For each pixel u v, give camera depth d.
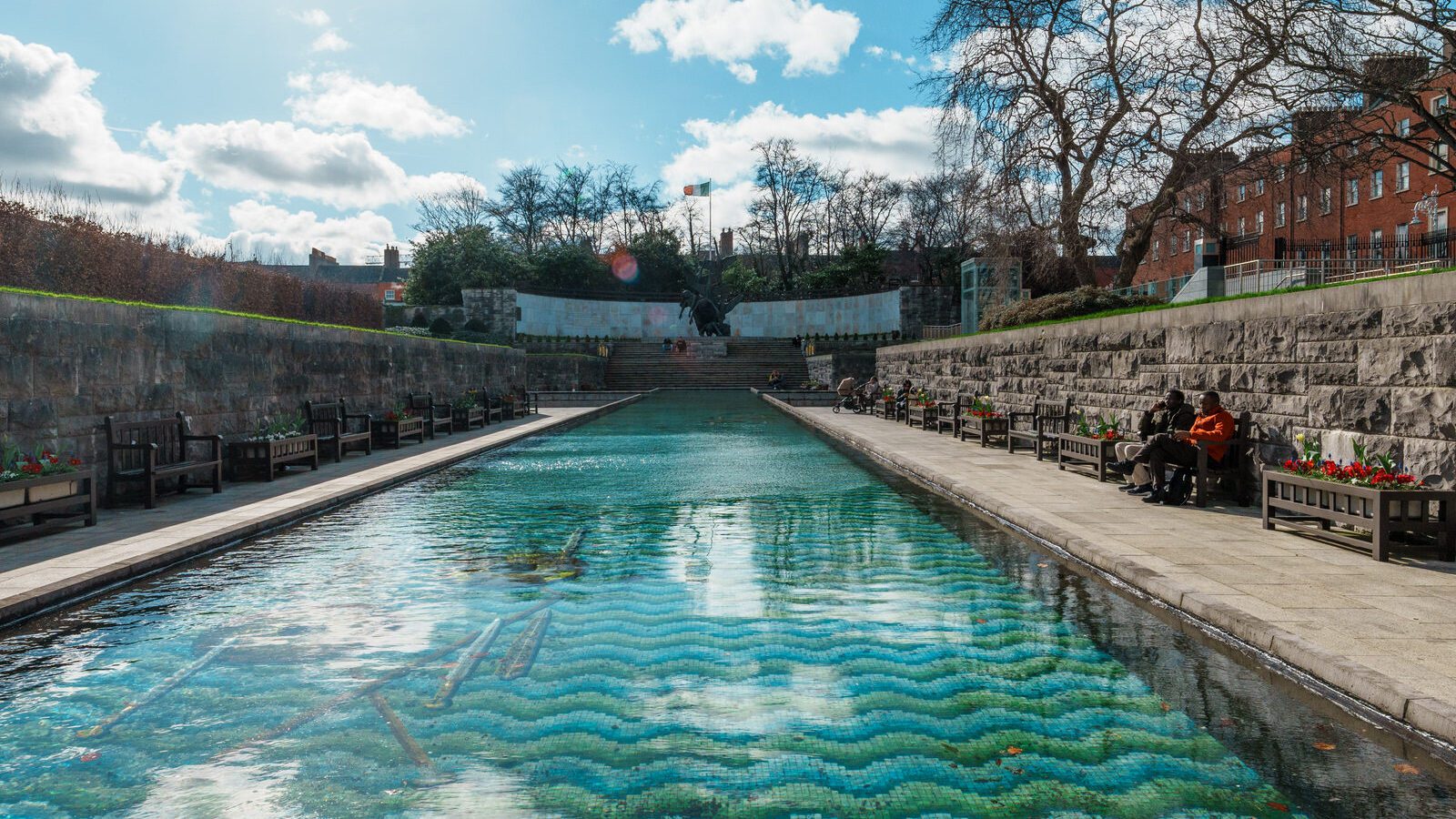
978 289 31.03
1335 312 7.73
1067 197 25.17
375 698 4.14
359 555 7.28
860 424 21.34
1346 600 5.22
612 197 72.56
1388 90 17.84
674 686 4.29
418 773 3.37
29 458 8.13
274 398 13.20
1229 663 4.61
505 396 24.75
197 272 16.86
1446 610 4.99
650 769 3.40
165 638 5.06
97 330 9.20
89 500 7.93
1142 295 20.86
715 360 51.59
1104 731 3.76
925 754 3.53
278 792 3.23
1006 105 24.66
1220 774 3.35
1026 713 3.94
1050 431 14.77
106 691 4.25
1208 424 9.02
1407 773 3.34
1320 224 39.66
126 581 6.36
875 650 4.83
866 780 3.30
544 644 4.93
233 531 7.80
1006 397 17.77
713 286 65.06
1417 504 6.29
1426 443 6.68
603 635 5.10
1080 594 5.97
